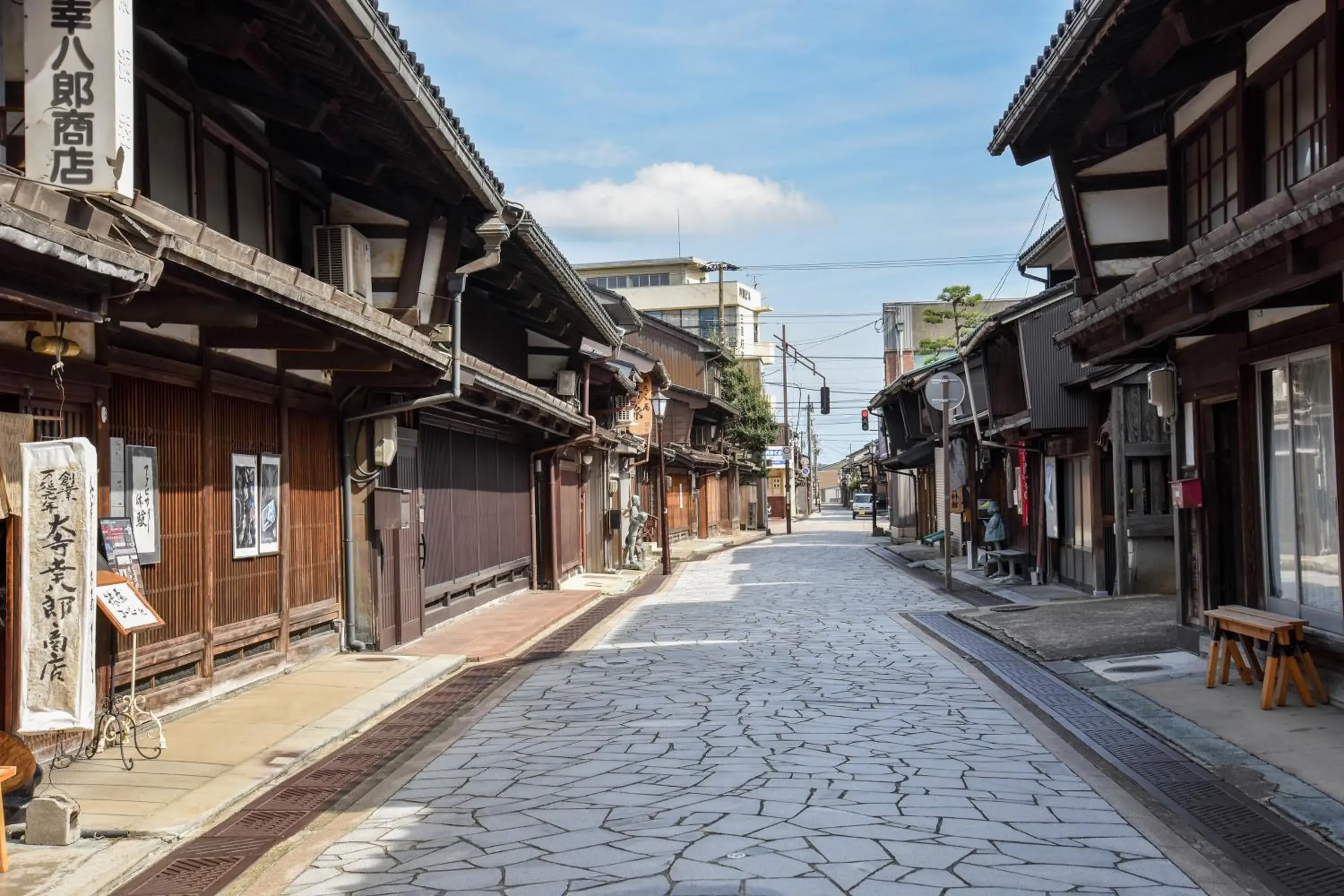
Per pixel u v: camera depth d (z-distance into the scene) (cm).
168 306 822
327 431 1369
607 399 2989
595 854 594
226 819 705
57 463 628
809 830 627
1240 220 799
